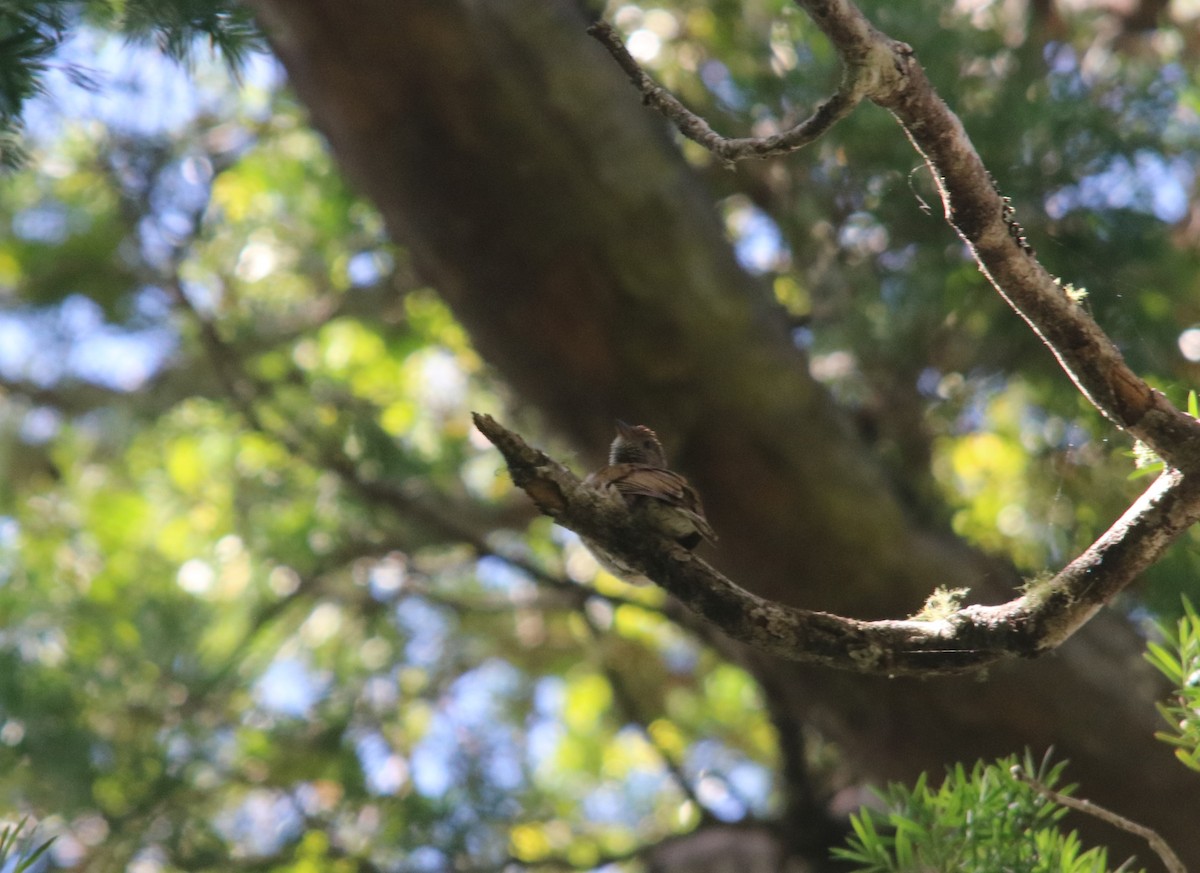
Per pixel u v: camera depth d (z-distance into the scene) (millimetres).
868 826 4668
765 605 4535
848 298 11133
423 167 9812
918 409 11312
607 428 10281
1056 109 9570
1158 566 7348
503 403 14805
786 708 10812
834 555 9906
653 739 12336
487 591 16000
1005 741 9469
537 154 9734
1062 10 13125
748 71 11406
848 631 4539
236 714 12703
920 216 10109
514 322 10141
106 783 11234
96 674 11891
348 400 13336
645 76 4539
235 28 5742
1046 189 9438
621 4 13008
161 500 15453
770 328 10203
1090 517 9430
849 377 11719
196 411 14312
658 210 9906
